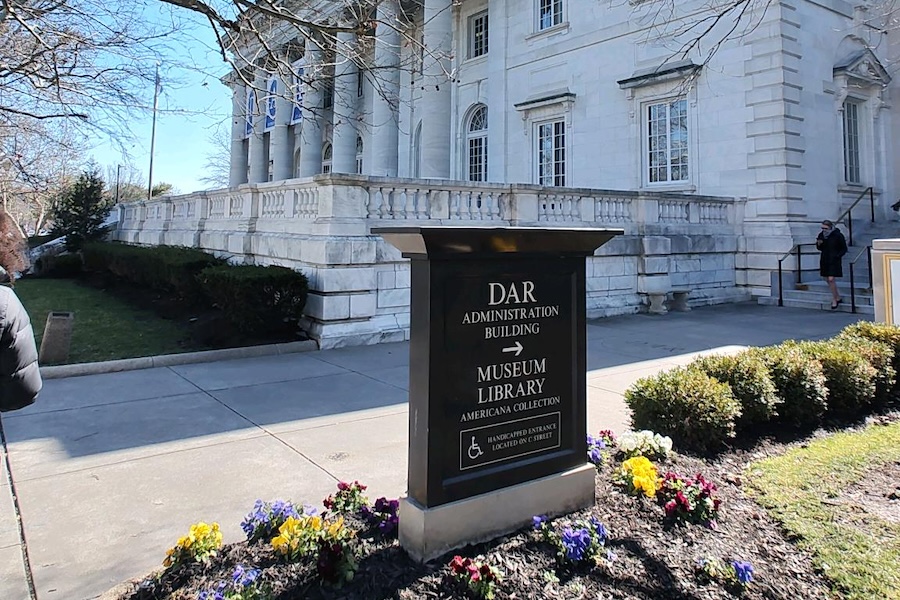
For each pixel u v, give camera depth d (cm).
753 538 353
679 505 370
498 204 1319
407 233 320
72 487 452
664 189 1970
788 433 563
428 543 318
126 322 1335
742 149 1773
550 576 302
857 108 2019
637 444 473
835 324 1284
